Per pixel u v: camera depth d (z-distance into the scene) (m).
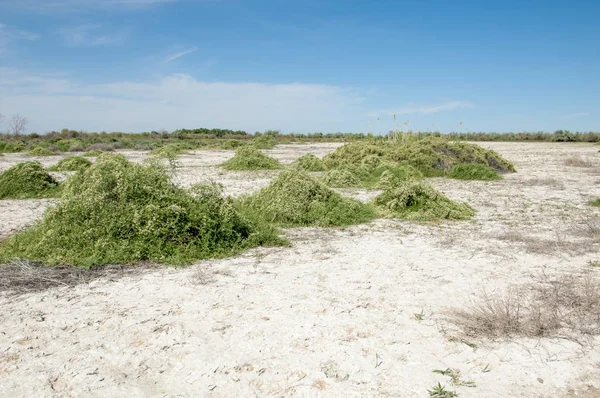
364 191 14.14
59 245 6.43
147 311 4.64
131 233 6.62
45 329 4.20
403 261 6.51
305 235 8.22
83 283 5.44
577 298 4.93
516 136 63.53
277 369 3.60
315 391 3.33
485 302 4.95
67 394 3.25
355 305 4.86
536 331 4.20
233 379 3.46
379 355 3.83
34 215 9.77
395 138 28.89
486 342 4.07
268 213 9.27
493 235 8.18
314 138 69.06
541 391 3.37
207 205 7.31
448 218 9.81
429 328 4.34
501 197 13.02
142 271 5.95
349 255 6.83
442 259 6.61
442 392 3.31
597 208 11.11
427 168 18.80
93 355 3.76
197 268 6.10
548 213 10.47
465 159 19.66
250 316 4.55
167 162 22.50
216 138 65.19
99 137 56.72
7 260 6.23
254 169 20.64
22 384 3.34
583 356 3.82
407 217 9.76
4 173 12.96
